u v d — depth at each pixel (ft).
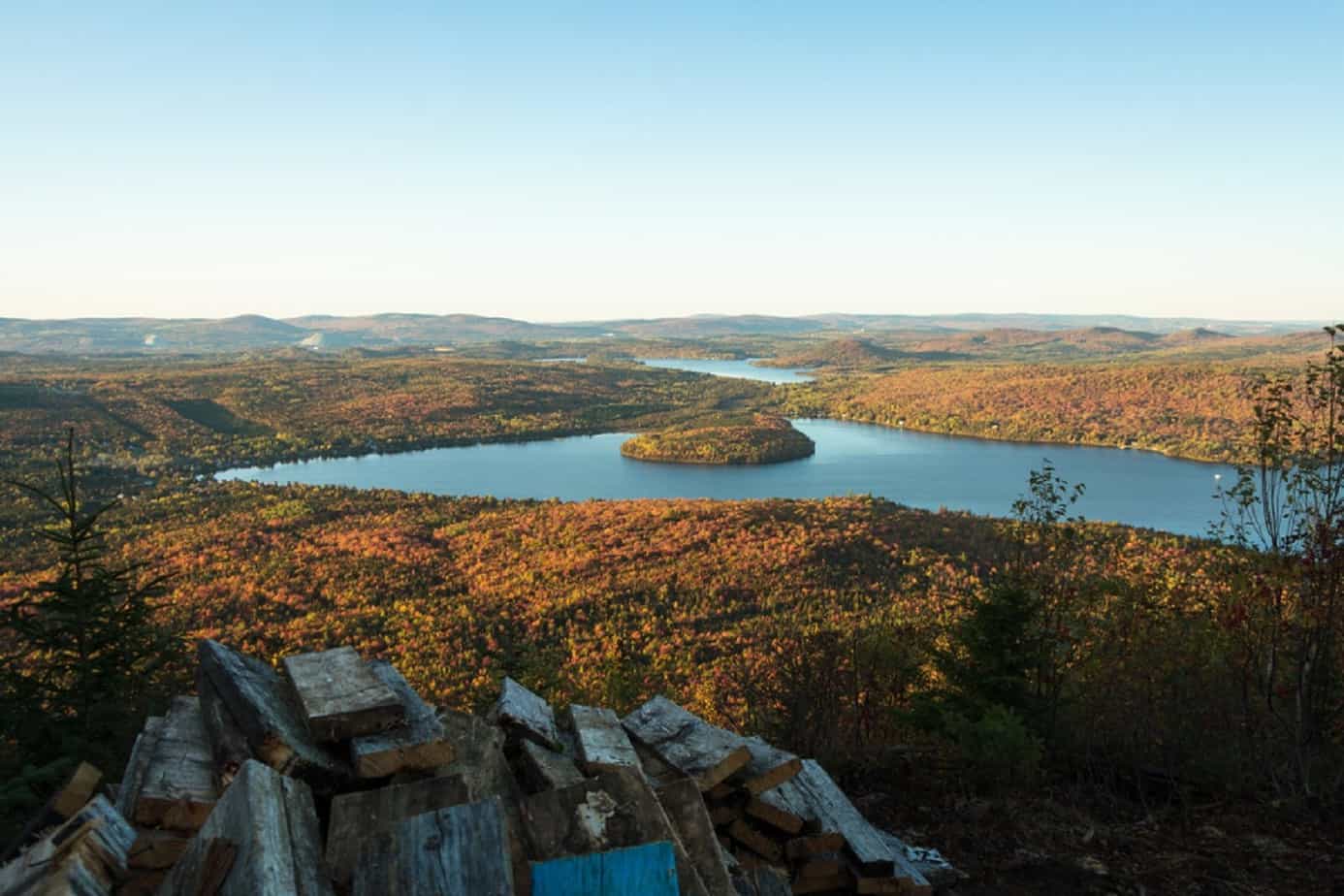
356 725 11.82
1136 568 27.48
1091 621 25.49
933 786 22.13
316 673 13.42
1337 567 21.16
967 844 18.67
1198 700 24.06
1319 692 22.62
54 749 18.83
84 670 19.62
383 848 9.02
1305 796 20.54
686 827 11.44
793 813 14.85
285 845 9.18
